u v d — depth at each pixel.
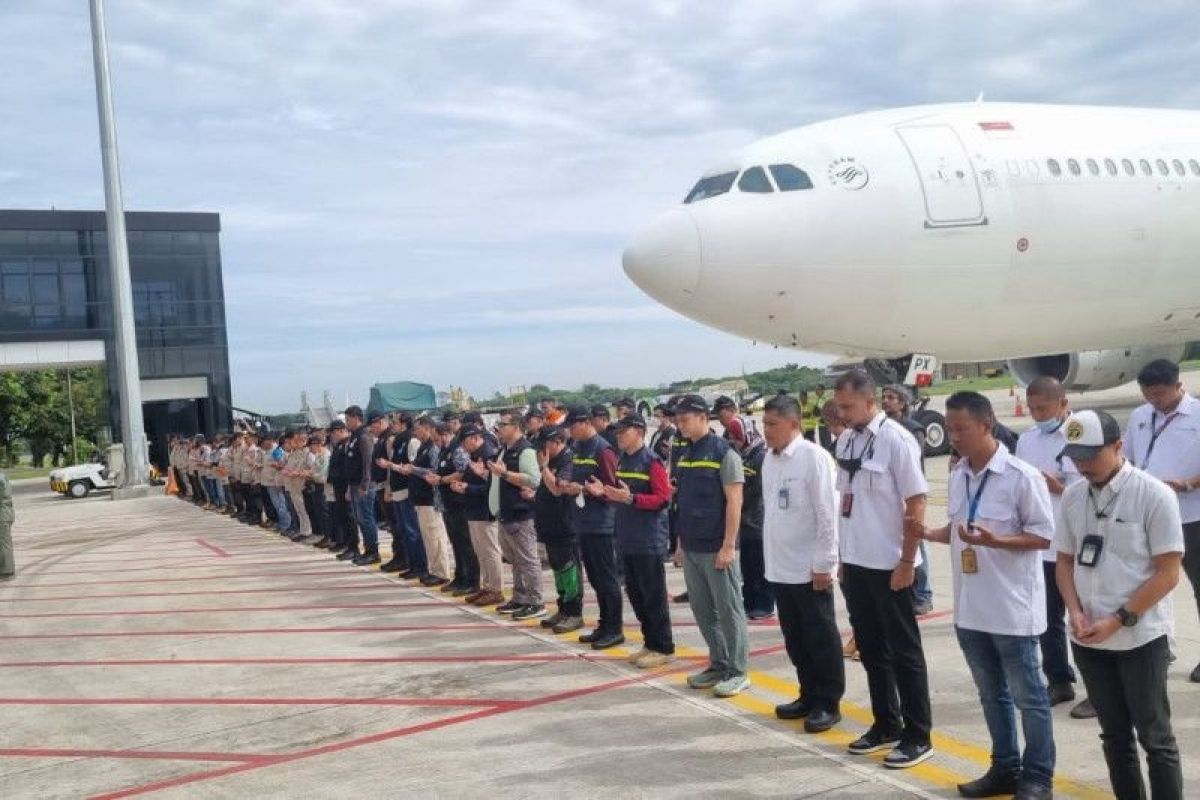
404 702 6.96
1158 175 17.91
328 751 6.05
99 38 29.70
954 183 16.22
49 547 18.80
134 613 11.20
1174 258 18.06
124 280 30.55
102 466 35.03
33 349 36.12
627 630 8.73
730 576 6.61
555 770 5.47
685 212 15.73
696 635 8.42
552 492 8.58
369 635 9.16
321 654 8.55
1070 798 4.79
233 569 14.09
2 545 14.61
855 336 16.70
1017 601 4.63
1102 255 17.36
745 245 15.36
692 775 5.29
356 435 13.38
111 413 37.12
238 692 7.53
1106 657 4.17
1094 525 4.17
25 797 5.66
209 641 9.41
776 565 5.94
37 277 36.22
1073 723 5.77
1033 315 17.41
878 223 15.78
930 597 8.48
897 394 8.64
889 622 5.31
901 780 5.09
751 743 5.73
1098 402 33.84
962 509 4.79
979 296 16.70
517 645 8.41
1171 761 4.07
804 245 15.50
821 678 5.86
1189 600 8.45
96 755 6.30
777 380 42.81
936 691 6.45
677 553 7.69
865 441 5.43
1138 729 4.12
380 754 5.93
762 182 15.82
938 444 19.16
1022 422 27.69
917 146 16.34
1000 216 16.42
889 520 5.32
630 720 6.26
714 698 6.62
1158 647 4.08
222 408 38.72
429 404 42.75
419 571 11.98
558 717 6.40
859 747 5.46
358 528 15.21
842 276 15.78
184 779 5.75
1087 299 17.61
